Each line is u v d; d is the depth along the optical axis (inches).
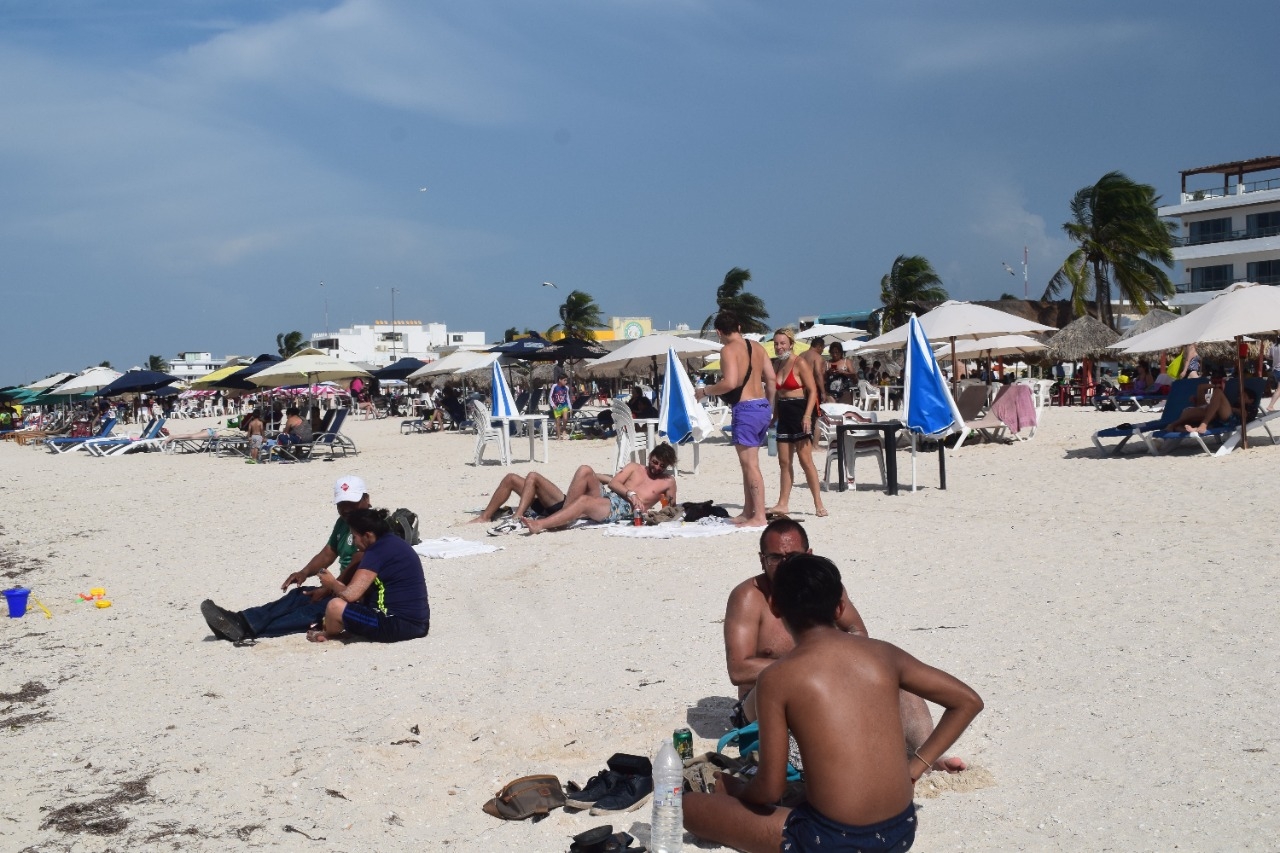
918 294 2188.7
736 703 204.2
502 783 175.5
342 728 206.7
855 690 122.2
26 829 165.3
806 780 123.0
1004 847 142.1
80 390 1754.4
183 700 232.4
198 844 157.1
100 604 339.9
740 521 423.8
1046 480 522.3
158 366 5191.9
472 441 1114.1
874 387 1055.0
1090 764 167.0
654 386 1039.0
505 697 220.5
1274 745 168.6
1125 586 283.7
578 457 833.5
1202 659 215.2
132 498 683.4
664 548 383.2
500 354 1298.0
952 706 127.0
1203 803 150.3
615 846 145.2
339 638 280.2
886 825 120.1
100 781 185.2
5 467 1056.8
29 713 229.6
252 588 358.3
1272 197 2170.3
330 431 967.0
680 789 143.3
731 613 179.8
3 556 471.5
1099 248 1793.8
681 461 734.5
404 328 4852.4
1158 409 1022.4
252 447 968.9
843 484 533.3
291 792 175.3
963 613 266.7
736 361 417.1
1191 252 2282.2
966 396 739.4
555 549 393.4
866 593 296.0
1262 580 278.4
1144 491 458.9
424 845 153.9
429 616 286.4
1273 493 422.3
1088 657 222.2
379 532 278.5
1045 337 1370.6
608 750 187.3
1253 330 550.0
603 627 275.6
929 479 561.9
